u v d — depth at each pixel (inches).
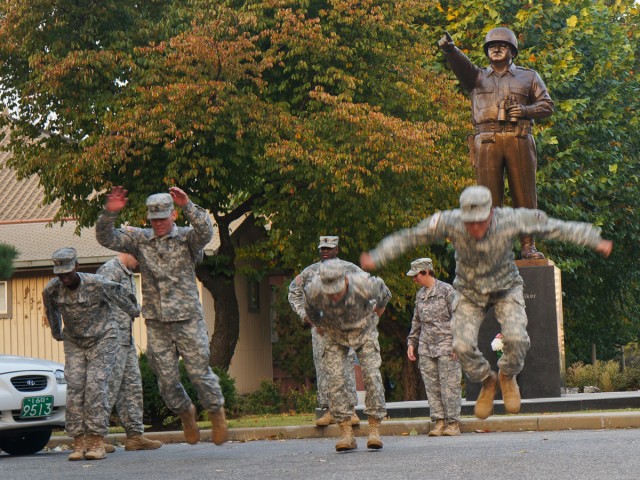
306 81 1127.6
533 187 744.3
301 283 613.9
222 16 1067.9
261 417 920.3
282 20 1120.2
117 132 1028.5
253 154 1054.4
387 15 1154.7
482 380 422.6
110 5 1091.9
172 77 1038.4
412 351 628.4
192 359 458.0
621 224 1428.4
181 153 1034.1
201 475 396.5
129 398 589.3
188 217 449.4
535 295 723.4
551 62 1316.4
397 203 1113.4
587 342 1696.6
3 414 613.0
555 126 1314.0
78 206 1114.1
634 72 1473.9
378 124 1053.2
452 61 744.3
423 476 350.9
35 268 1412.4
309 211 1122.0
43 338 1419.8
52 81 1048.2
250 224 1352.1
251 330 1550.2
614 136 1374.3
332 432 657.0
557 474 339.3
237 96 1042.1
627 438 486.9
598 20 1368.1
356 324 468.8
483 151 746.2
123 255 568.1
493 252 390.9
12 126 1160.2
